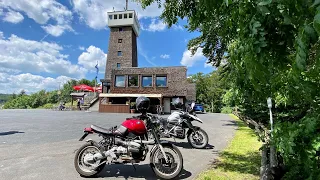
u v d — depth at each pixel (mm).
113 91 24859
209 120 14172
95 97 31906
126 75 24812
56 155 5047
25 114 17766
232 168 4289
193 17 2625
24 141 6508
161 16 3654
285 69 1231
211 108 38781
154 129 4023
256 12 1143
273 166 2855
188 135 6309
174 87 23797
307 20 942
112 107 22031
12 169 4078
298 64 927
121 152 3885
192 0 3145
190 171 4160
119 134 4000
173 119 6402
